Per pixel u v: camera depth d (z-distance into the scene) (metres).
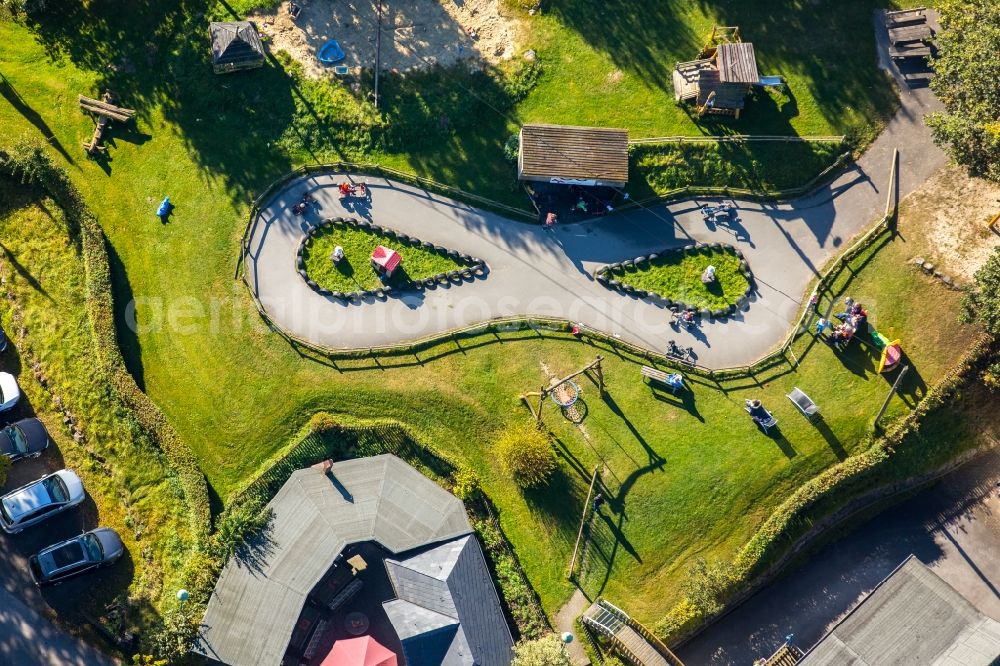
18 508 51.12
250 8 60.91
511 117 59.31
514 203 58.28
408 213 58.31
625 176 55.62
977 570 56.19
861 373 55.00
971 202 56.78
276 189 58.50
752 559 52.72
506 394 54.94
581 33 60.41
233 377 55.16
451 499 52.41
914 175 57.97
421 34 60.62
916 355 55.06
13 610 51.22
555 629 52.34
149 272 57.28
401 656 52.41
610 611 52.22
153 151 59.59
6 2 60.81
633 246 57.53
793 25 60.22
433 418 54.62
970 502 57.41
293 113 59.34
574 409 54.69
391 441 54.34
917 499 57.69
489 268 57.25
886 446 54.00
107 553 51.50
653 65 59.78
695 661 54.38
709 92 57.34
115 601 51.25
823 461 54.09
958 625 51.41
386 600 53.28
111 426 54.34
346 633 52.50
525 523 53.66
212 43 58.75
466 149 59.00
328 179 58.84
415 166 58.94
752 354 55.47
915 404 54.53
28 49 61.09
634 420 54.56
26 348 56.03
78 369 55.25
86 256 56.38
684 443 54.22
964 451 56.38
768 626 55.19
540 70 59.84
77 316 56.09
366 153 59.16
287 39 60.62
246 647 48.72
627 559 53.12
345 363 55.31
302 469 52.91
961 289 55.12
